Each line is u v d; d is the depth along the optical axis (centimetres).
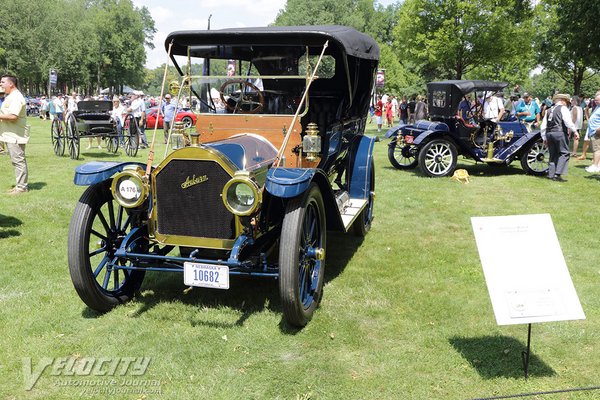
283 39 448
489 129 1083
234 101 470
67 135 1234
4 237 594
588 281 480
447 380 316
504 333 375
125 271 435
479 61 2002
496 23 1859
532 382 314
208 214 369
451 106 1020
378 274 497
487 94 1073
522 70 2678
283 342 359
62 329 376
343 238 618
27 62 4722
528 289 308
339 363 333
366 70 623
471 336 371
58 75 5291
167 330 375
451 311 413
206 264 355
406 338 368
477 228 319
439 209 763
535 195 860
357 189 591
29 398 297
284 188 347
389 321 395
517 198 838
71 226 379
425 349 352
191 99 479
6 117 782
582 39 1552
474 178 1027
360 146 603
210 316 396
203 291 446
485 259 314
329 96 560
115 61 6078
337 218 440
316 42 449
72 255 374
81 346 352
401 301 432
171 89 461
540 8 1997
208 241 372
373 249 577
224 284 351
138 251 401
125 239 382
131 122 1298
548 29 2338
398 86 4334
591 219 700
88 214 385
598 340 365
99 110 1291
